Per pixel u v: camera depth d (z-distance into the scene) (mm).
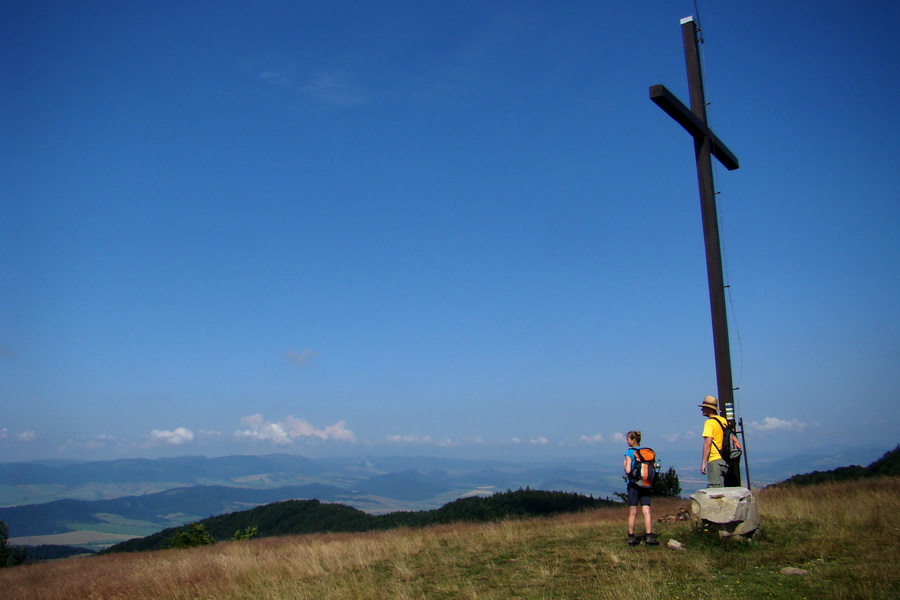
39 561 33750
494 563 9750
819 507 10922
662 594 6598
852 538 8188
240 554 16891
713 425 9289
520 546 11000
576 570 8398
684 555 8297
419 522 43469
